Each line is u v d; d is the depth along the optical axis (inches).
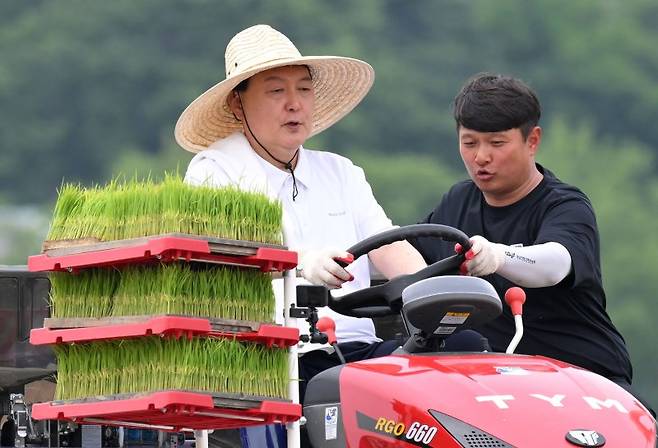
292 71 520.1
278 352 428.8
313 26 3718.0
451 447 402.3
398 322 525.3
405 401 413.4
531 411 406.3
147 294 418.9
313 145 3339.1
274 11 3634.4
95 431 504.4
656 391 2588.6
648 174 3321.9
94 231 428.1
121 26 3688.5
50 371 502.0
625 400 421.4
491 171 508.4
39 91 3570.4
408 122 3447.3
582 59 3661.4
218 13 3703.3
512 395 410.9
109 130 3531.0
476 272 457.7
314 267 447.2
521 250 468.1
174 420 427.5
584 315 500.7
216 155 514.9
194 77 3602.4
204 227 418.0
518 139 506.6
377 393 419.5
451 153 3435.0
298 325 490.3
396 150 3412.9
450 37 3747.5
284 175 518.3
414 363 428.5
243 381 420.5
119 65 3592.5
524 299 454.9
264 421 425.7
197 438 449.1
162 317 409.7
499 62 3678.6
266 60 514.6
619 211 3019.2
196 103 525.3
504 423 403.2
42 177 3479.3
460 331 452.8
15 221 3137.3
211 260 417.1
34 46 3607.3
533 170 517.3
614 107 3597.4
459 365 425.7
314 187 523.5
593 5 3767.2
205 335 415.8
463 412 406.0
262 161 518.9
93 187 441.7
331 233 521.7
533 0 3688.5
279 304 479.2
